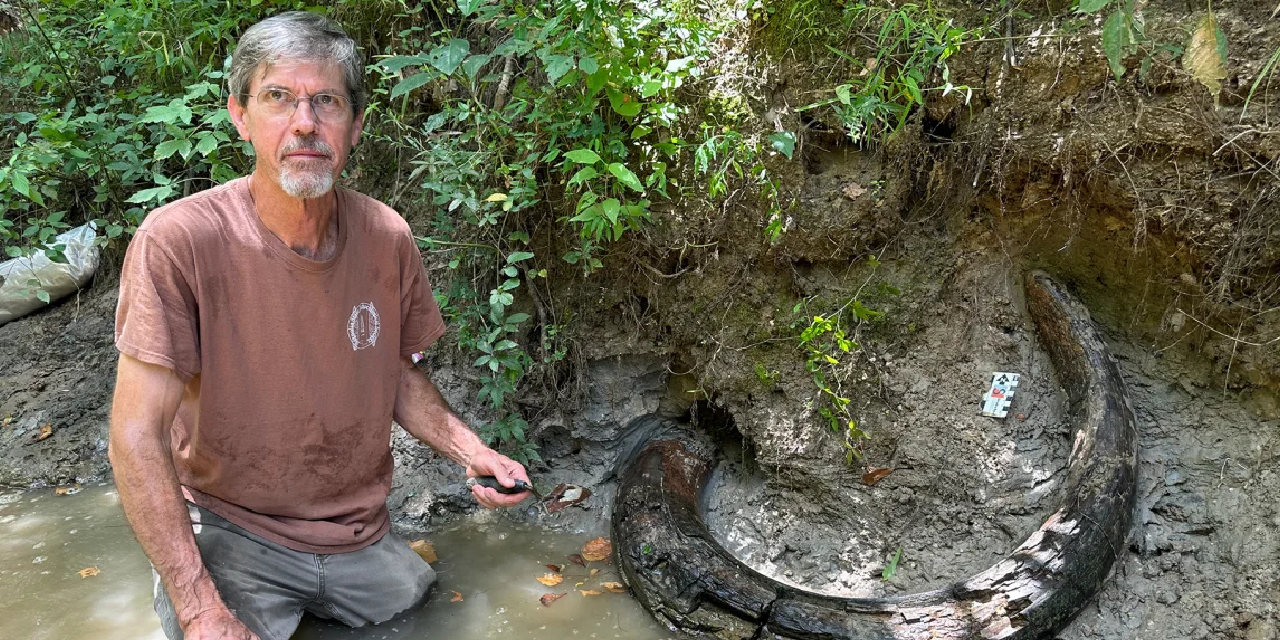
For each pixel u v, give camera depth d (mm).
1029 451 2992
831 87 3084
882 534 3018
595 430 3514
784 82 3148
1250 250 2703
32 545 3043
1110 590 2625
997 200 3096
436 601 2750
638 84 2951
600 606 2746
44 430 3791
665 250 3309
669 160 3234
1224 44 2072
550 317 3525
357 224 2414
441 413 2732
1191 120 2674
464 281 3352
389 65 2695
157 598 2404
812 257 3203
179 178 4113
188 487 2434
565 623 2652
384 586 2611
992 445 3018
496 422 3342
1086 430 2818
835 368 3195
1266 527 2664
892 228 3170
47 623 2566
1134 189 2814
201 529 2387
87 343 4219
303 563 2463
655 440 3479
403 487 3389
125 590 2746
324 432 2418
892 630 2443
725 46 3184
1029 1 2904
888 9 3002
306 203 2221
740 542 3152
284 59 2104
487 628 2615
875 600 2559
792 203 3141
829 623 2488
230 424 2301
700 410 3514
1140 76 2703
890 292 3203
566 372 3553
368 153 3973
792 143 2826
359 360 2443
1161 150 2758
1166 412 2975
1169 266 2920
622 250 3391
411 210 3854
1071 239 3068
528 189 3078
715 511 3283
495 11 3025
